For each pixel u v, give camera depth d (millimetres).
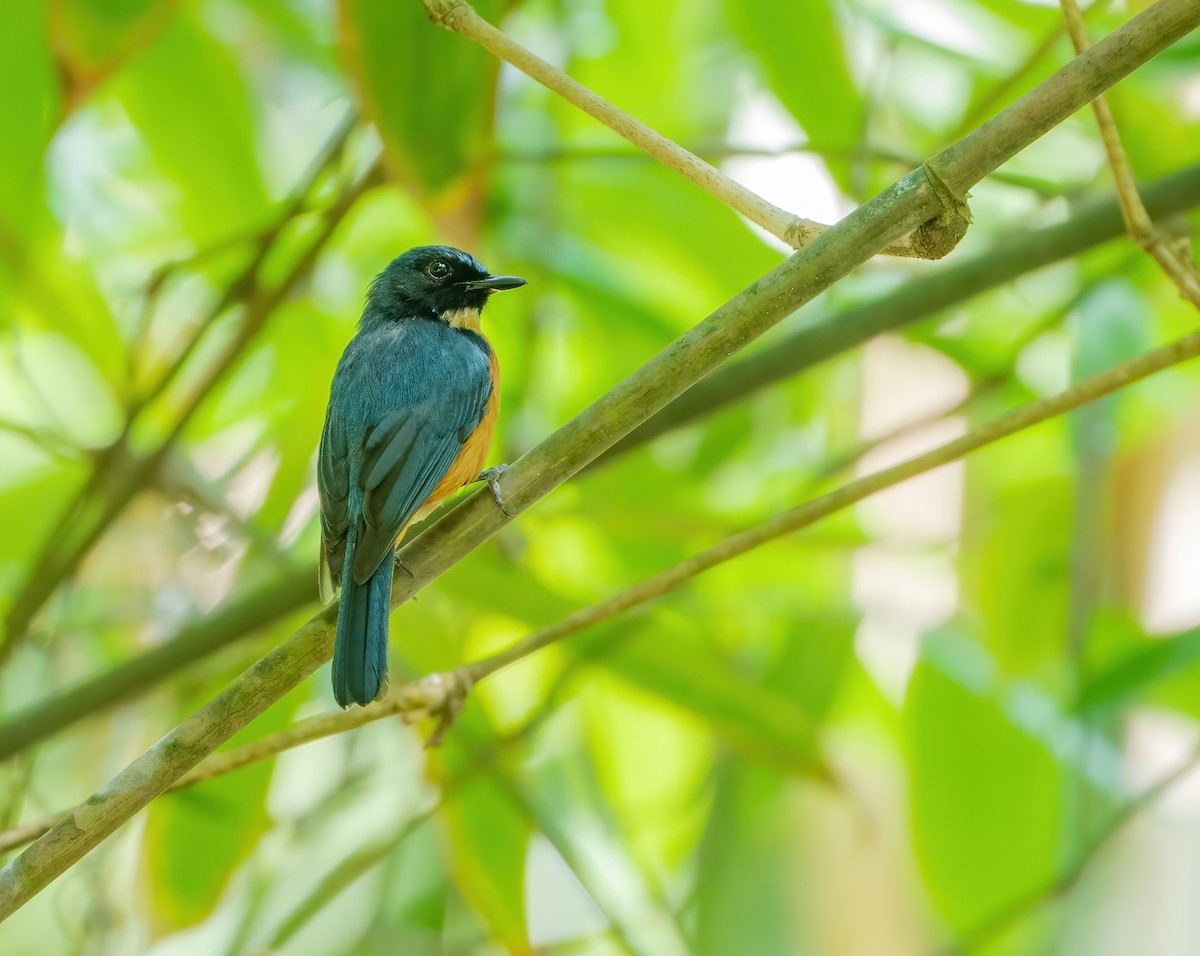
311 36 11164
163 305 12180
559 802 11266
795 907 12242
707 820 11359
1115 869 12234
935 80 11836
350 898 11328
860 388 12359
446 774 9688
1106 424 10172
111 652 11578
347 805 11242
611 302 10984
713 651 10523
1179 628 9344
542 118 11211
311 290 11461
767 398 12078
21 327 11625
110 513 9883
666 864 11773
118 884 10625
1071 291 11234
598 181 11055
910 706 10414
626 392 6098
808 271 5789
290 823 10500
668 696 9555
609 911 9930
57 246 10461
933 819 10328
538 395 11758
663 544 11227
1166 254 7145
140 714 11586
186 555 11016
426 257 10172
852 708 11922
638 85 11195
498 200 10688
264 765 10031
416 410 8617
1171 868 12266
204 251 9805
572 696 10648
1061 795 10219
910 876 12625
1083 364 10180
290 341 11938
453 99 8195
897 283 11133
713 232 11031
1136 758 12078
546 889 12055
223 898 9969
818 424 12383
